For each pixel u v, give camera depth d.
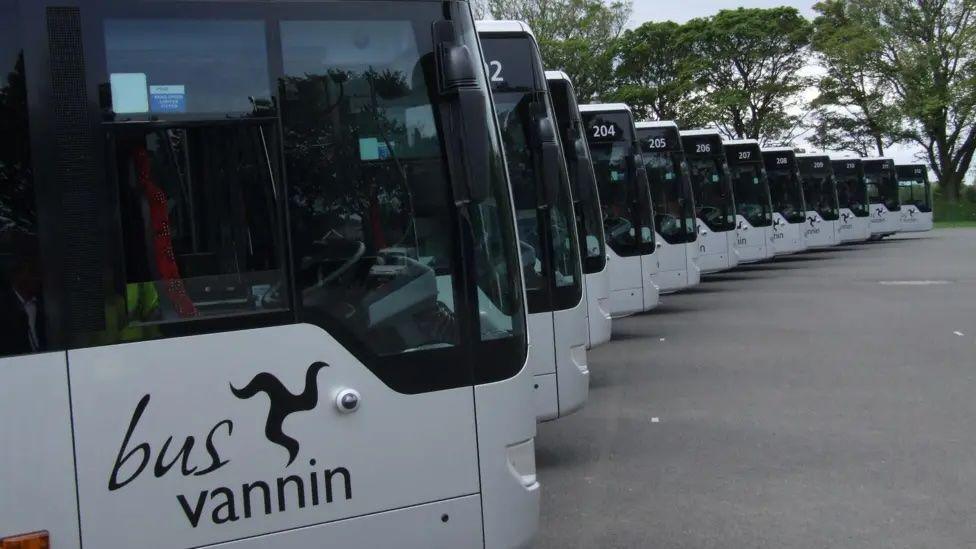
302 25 4.23
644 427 9.05
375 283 4.24
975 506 6.48
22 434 3.67
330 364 4.12
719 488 7.06
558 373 8.15
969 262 27.62
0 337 3.68
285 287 4.11
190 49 4.04
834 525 6.18
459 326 4.38
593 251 10.47
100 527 3.76
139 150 3.93
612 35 51.12
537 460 8.02
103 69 3.90
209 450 3.92
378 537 4.18
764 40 54.09
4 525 3.63
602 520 6.44
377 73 4.33
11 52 3.77
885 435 8.43
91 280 3.81
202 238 4.00
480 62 4.56
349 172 4.25
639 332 15.73
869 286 21.84
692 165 22.92
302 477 4.05
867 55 54.88
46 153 3.79
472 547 4.35
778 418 9.20
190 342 3.93
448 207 4.40
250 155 4.11
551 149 7.00
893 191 42.06
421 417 4.27
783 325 15.80
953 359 12.09
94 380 3.78
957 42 53.75
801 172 34.69
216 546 3.92
